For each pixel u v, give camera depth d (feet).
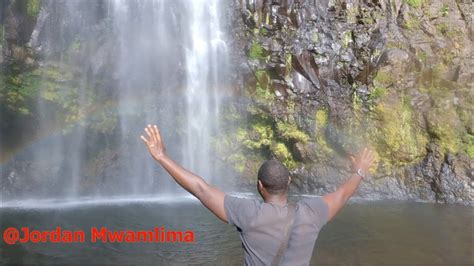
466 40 46.60
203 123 53.78
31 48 48.85
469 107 42.83
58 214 36.22
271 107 50.21
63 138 53.21
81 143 53.57
